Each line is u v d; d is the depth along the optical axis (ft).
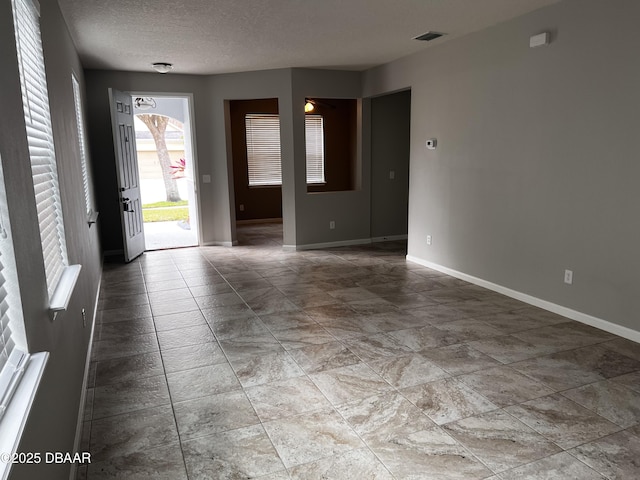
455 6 12.72
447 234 17.74
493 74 14.78
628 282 11.34
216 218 23.77
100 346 11.47
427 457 7.21
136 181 21.53
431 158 18.20
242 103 30.50
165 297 15.40
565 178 12.69
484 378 9.64
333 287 16.35
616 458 7.12
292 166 22.15
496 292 15.47
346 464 7.07
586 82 11.86
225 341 11.70
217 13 12.92
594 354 10.67
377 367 10.18
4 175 4.33
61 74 10.88
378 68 21.17
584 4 11.73
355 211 23.86
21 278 4.62
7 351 4.49
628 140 11.02
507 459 7.13
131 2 11.83
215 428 8.02
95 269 15.55
